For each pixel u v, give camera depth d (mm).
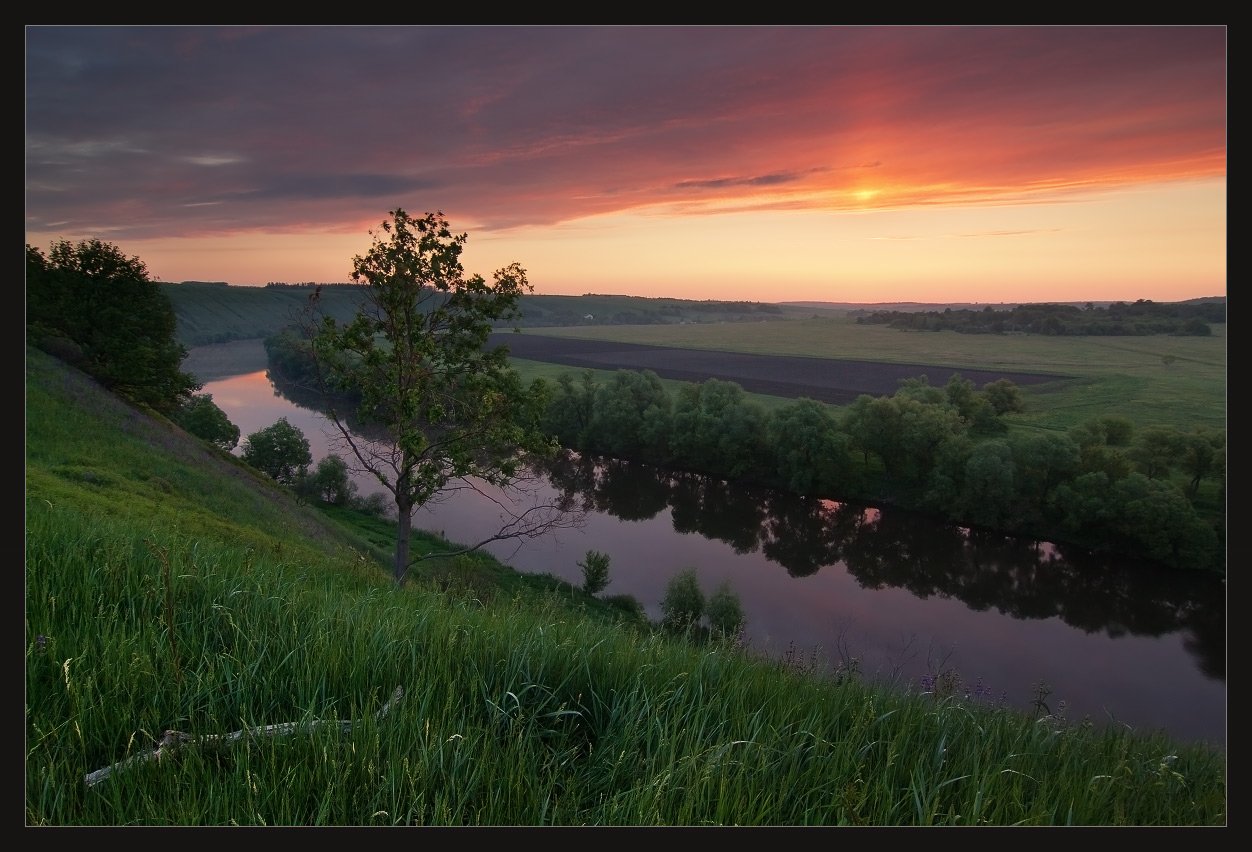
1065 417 92625
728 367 159125
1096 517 59062
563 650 5188
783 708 4801
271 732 3812
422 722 3996
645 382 100875
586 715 4625
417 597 8117
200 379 131875
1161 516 55625
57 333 45219
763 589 50188
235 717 4039
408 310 16922
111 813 3320
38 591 4840
